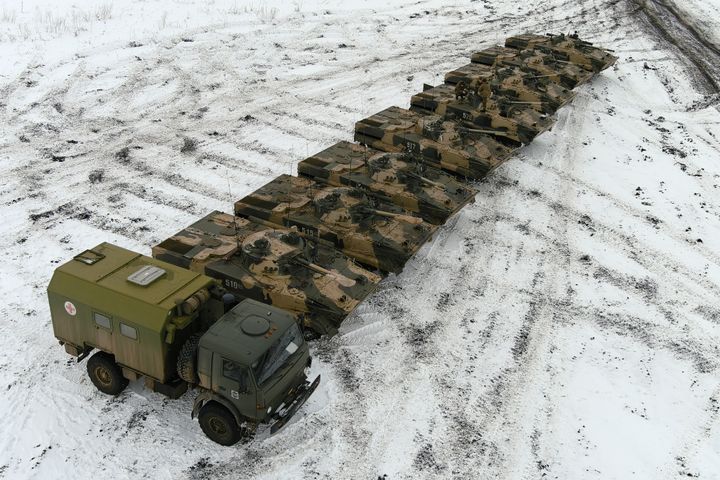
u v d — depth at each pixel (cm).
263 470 1179
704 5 4638
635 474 1216
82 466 1167
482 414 1336
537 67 2972
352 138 2517
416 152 2164
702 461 1255
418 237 1672
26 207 1966
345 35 3759
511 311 1656
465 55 3534
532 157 2488
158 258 1516
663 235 2047
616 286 1781
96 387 1336
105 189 2092
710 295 1769
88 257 1330
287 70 3184
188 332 1243
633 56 3662
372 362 1452
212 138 2477
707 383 1456
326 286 1428
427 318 1608
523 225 2047
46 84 2775
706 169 2511
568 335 1583
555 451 1259
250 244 1495
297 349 1213
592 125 2798
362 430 1277
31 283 1639
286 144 2461
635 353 1534
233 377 1130
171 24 3597
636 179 2388
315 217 1698
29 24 3353
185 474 1162
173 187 2127
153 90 2834
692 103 3152
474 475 1196
